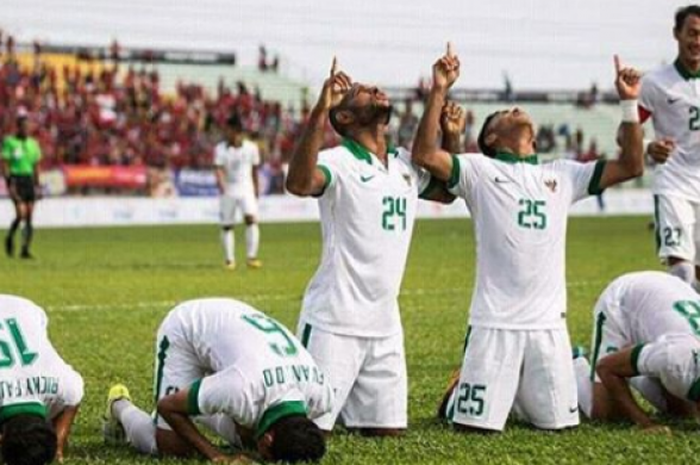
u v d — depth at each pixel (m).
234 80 78.25
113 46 73.00
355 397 10.46
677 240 14.52
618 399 10.90
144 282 26.30
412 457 9.62
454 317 19.89
